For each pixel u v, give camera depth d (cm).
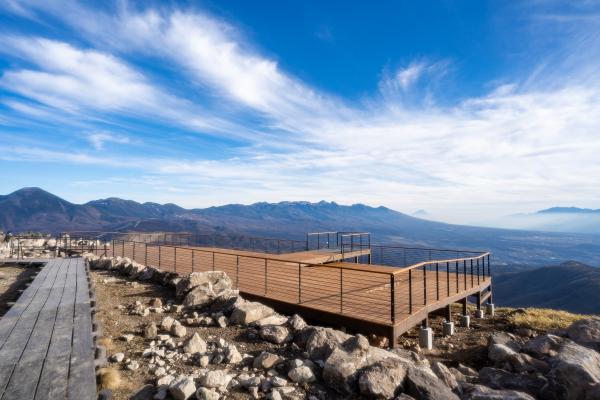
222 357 494
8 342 474
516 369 541
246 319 668
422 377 415
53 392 338
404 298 920
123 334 605
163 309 773
